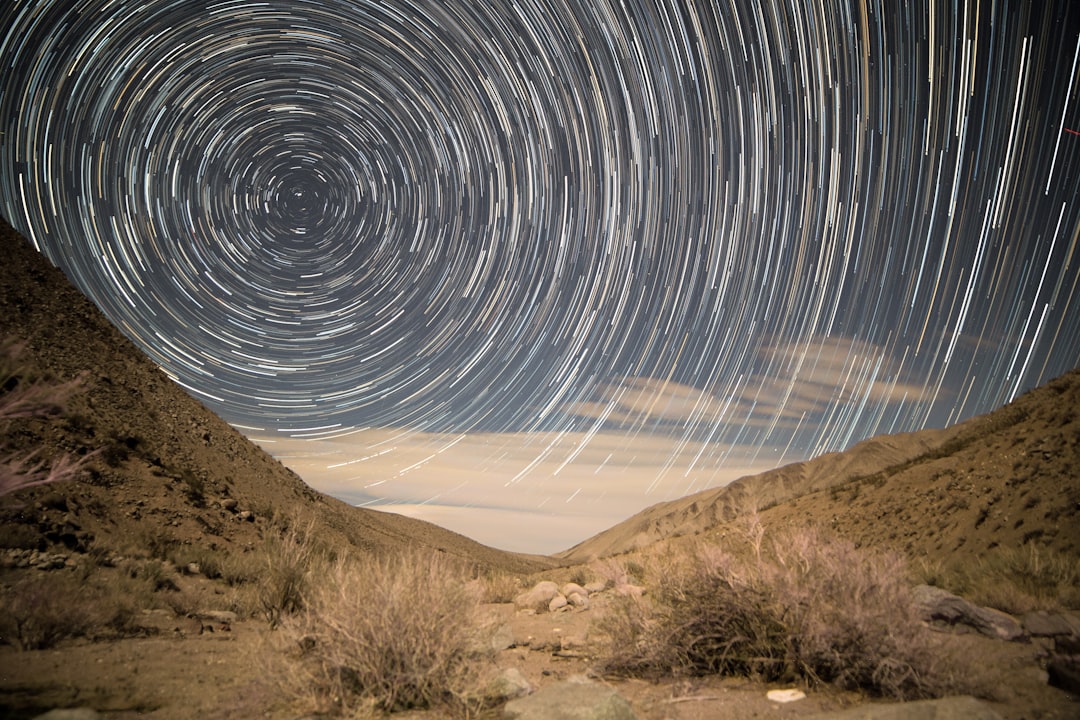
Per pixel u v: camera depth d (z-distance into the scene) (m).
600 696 3.60
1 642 5.95
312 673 4.19
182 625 7.36
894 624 4.17
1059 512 13.26
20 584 7.75
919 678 3.95
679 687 4.39
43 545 10.49
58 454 13.88
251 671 5.00
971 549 14.20
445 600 4.37
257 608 8.41
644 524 142.88
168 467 16.91
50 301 21.61
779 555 4.76
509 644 6.28
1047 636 5.82
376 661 4.05
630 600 5.27
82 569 9.35
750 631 4.64
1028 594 8.30
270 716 3.87
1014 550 11.68
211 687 4.55
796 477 126.75
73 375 18.05
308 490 29.00
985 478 17.11
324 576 8.20
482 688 4.20
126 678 4.80
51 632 6.15
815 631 4.23
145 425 18.80
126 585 8.92
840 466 123.81
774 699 4.02
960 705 3.26
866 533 19.06
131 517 13.54
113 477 14.59
